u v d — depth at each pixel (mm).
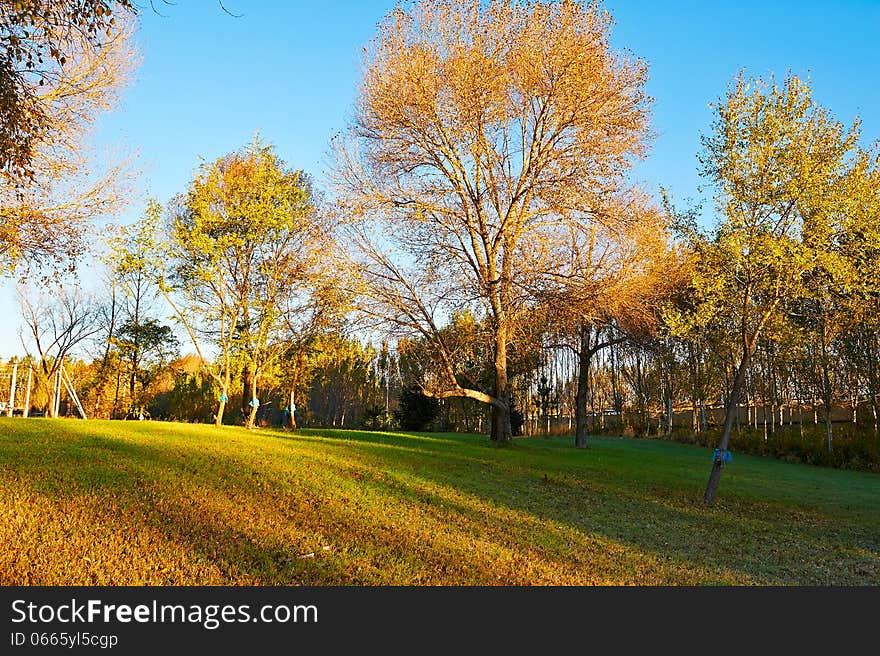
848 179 15633
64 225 16656
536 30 22391
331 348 28453
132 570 7270
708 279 17188
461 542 9906
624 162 22844
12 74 8430
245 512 9938
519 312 24000
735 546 12094
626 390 57938
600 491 16688
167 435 17703
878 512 17766
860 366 33500
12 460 11352
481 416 47062
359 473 14359
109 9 8117
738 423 50000
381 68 23156
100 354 37938
